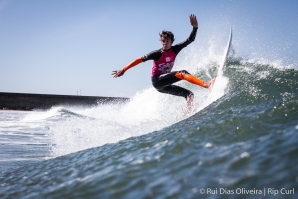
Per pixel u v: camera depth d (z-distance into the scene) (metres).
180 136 6.40
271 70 10.72
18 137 14.08
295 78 9.65
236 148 4.76
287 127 5.77
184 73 9.70
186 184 3.97
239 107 8.43
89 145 9.37
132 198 3.94
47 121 23.50
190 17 9.66
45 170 6.56
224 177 3.91
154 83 10.14
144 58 9.77
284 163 3.84
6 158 8.89
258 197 3.33
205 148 5.20
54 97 65.94
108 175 4.94
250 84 9.67
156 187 4.08
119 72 9.78
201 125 7.14
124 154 6.29
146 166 4.93
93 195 4.36
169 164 4.80
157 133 7.68
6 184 5.92
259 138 5.03
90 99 66.62
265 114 6.72
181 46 9.94
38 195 4.88
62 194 4.69
